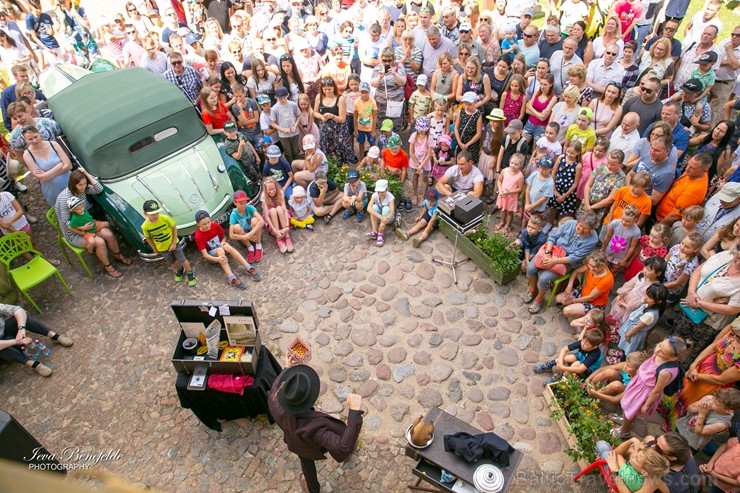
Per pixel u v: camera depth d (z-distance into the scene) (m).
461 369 5.98
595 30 10.59
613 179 6.65
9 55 9.98
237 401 5.16
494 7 11.49
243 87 8.65
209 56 9.02
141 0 13.43
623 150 7.00
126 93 7.64
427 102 8.58
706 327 5.52
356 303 6.78
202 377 5.04
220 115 8.23
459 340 6.30
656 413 5.48
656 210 6.70
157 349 6.29
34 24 10.57
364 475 5.05
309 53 9.58
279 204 7.57
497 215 8.20
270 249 7.68
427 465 4.52
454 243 7.63
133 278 7.23
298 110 8.62
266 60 9.77
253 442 5.34
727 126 6.82
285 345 6.26
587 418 5.02
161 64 9.57
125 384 5.91
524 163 7.80
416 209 8.39
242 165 8.19
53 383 5.93
